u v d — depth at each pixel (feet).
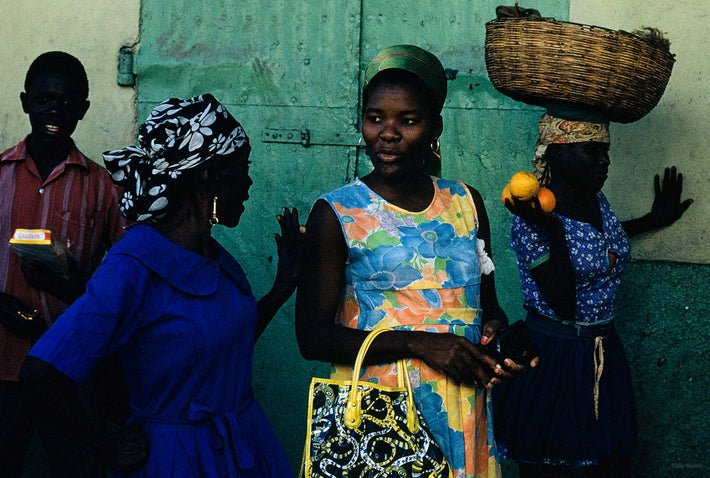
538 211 10.09
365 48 13.23
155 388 6.65
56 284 9.38
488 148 13.00
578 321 10.75
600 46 10.00
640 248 12.71
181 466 6.55
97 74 13.83
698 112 12.39
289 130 13.37
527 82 10.37
